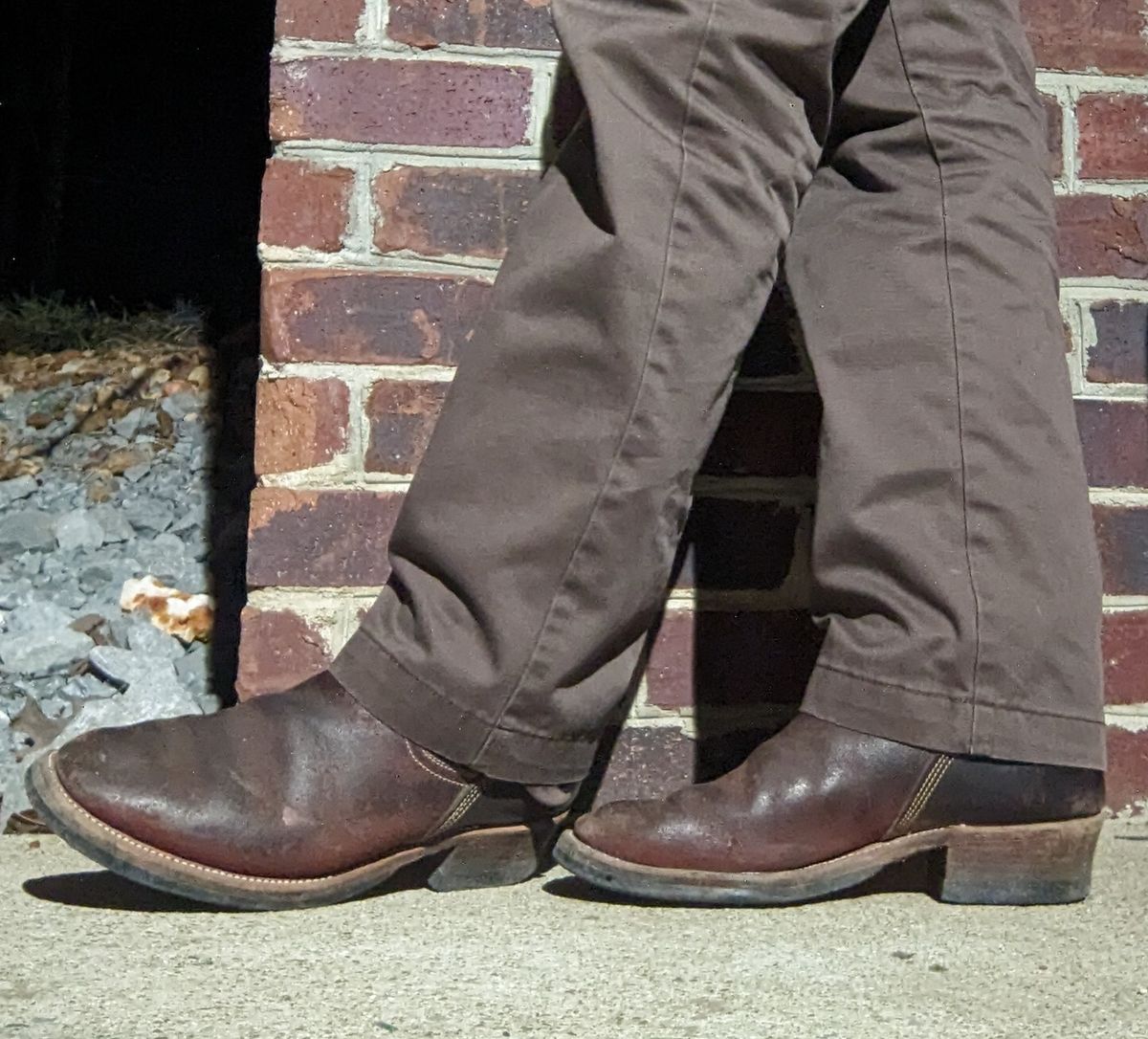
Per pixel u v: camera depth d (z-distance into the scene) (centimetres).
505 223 117
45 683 154
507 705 90
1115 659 124
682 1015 71
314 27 115
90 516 197
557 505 88
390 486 115
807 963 81
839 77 100
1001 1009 74
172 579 180
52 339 290
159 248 374
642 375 88
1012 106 99
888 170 99
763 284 92
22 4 359
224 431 232
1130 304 124
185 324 296
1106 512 124
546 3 117
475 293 116
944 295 95
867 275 98
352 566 114
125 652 158
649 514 89
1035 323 96
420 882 98
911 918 93
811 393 121
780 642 121
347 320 115
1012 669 93
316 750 90
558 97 117
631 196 88
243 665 113
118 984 74
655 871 92
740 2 89
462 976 77
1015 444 94
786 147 91
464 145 116
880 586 94
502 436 89
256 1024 68
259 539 114
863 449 95
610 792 118
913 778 93
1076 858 97
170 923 87
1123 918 94
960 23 99
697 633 120
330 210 115
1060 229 124
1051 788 95
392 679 91
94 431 235
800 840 93
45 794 86
